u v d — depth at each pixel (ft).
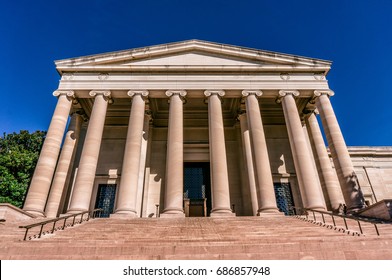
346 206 78.23
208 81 92.68
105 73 94.27
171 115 86.53
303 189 76.95
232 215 70.13
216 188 74.08
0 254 33.47
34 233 46.65
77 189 74.33
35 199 74.43
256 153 80.33
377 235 42.34
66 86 91.61
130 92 89.97
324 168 93.81
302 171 78.74
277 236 42.65
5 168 119.55
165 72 94.17
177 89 90.68
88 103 103.04
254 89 91.81
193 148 111.86
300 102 104.17
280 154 109.40
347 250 33.27
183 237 42.65
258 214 73.20
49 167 79.66
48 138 82.64
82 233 46.37
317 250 33.60
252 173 93.30
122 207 71.82
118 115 115.34
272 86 92.89
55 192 87.71
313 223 56.29
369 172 129.29
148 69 93.81
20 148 142.41
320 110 91.35
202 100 109.70
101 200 99.71
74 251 33.37
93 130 83.20
